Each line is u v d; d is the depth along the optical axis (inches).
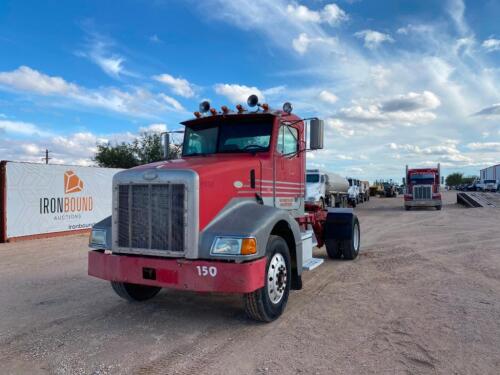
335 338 181.2
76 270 339.0
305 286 277.0
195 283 181.6
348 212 379.2
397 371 148.8
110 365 157.1
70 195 593.9
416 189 1120.8
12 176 515.2
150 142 1476.4
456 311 216.2
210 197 194.2
